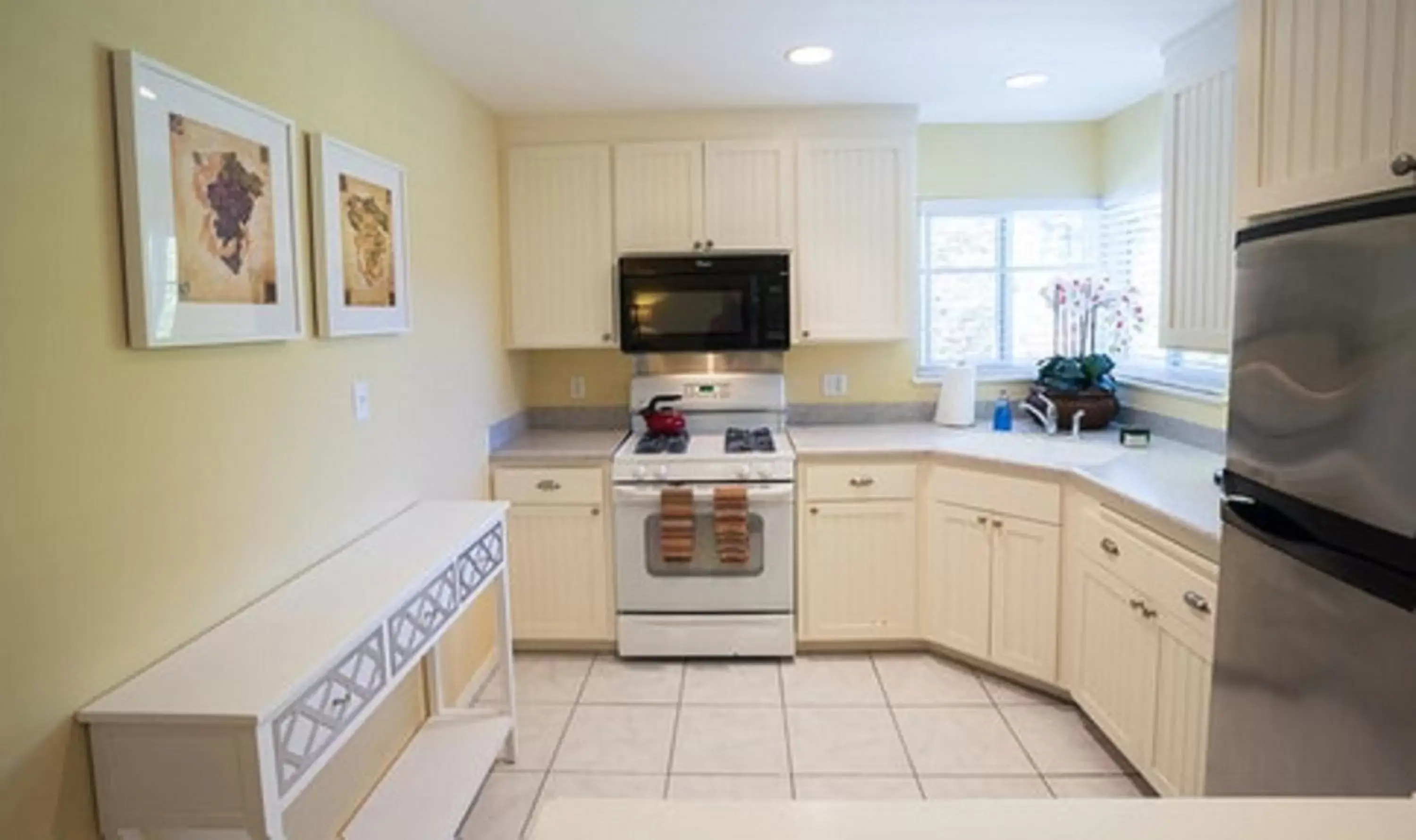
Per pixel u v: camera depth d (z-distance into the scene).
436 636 2.15
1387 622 1.22
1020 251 4.21
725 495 3.40
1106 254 4.12
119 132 1.46
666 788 2.62
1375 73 1.29
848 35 2.78
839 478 3.50
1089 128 4.11
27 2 1.28
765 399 4.01
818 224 3.76
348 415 2.31
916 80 3.32
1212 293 2.66
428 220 2.92
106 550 1.44
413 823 2.23
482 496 3.47
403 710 2.61
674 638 3.53
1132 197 3.82
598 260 3.78
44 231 1.32
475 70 3.06
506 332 3.82
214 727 1.36
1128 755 2.56
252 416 1.87
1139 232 3.83
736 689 3.30
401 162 2.70
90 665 1.40
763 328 3.69
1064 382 3.82
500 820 2.47
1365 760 1.27
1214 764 1.73
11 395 1.26
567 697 3.25
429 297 2.92
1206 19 2.64
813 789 2.61
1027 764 2.72
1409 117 1.22
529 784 2.66
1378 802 0.93
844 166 3.75
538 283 3.80
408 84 2.76
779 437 3.80
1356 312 1.28
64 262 1.35
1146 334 3.80
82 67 1.39
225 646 1.62
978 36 2.80
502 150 3.75
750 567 3.50
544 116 3.72
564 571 3.60
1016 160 4.14
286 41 2.01
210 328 1.68
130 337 1.49
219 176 1.72
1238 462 1.64
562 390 4.17
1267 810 0.91
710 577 3.51
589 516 3.56
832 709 3.12
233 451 1.80
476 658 3.29
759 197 3.75
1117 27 2.73
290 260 1.99
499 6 2.46
